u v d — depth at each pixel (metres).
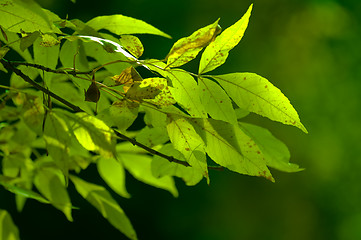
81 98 1.33
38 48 1.28
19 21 1.17
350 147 6.09
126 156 1.47
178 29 5.52
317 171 5.96
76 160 1.36
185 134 1.20
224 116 1.19
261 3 6.20
